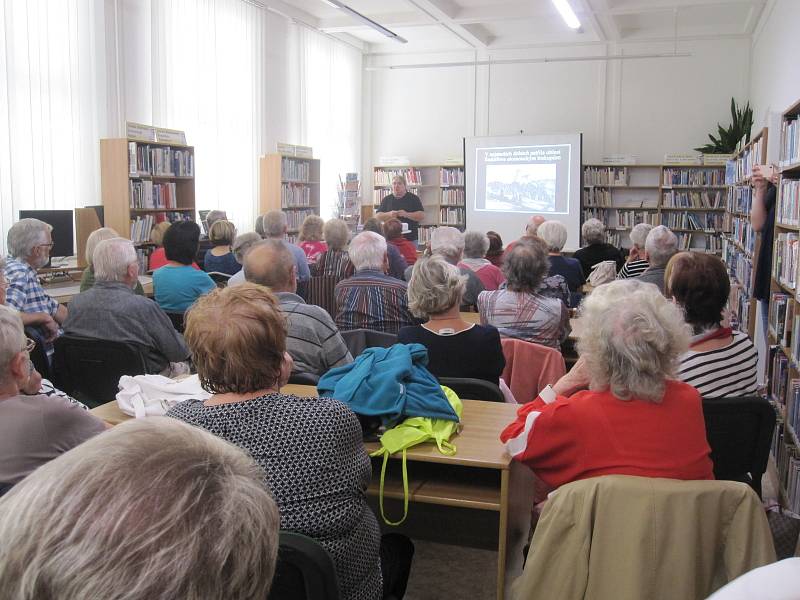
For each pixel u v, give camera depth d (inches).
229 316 56.8
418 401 78.0
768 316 160.1
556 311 123.7
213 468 22.9
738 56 374.9
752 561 53.3
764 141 200.1
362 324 132.3
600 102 398.9
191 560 20.5
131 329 115.8
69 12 230.8
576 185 387.5
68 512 20.7
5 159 212.1
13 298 144.3
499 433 80.3
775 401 143.8
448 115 428.8
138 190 247.3
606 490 55.1
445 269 98.9
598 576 55.1
